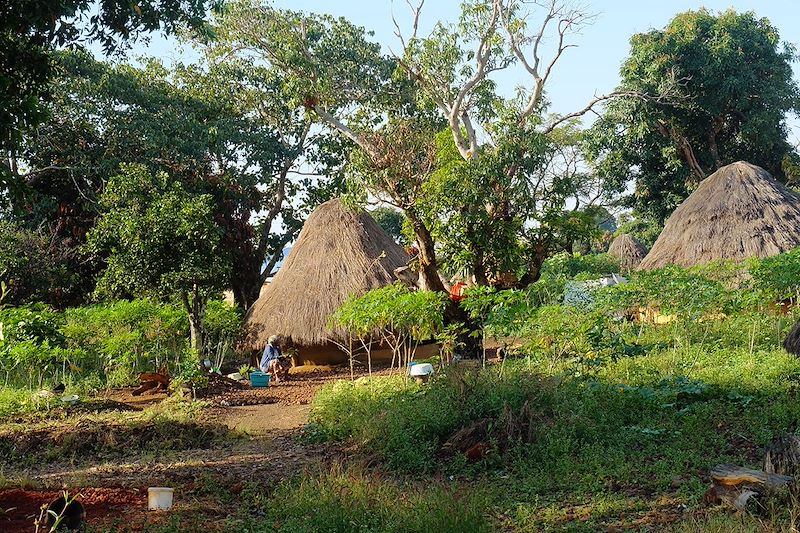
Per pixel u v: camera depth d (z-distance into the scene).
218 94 28.62
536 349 12.35
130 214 15.93
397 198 15.32
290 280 18.59
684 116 33.25
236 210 27.30
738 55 32.06
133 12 10.79
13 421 11.91
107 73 24.84
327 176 29.69
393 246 19.52
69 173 24.44
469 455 8.35
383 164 15.31
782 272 15.09
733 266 17.20
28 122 9.14
